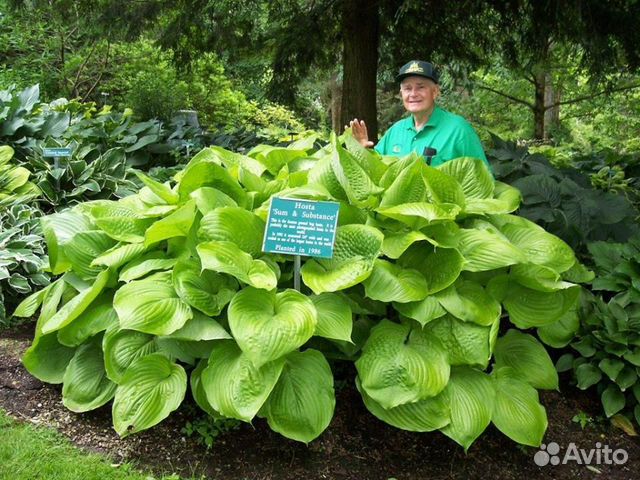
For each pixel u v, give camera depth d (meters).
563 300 2.71
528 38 6.85
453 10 6.74
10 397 2.82
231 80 14.27
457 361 2.47
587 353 2.86
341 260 2.59
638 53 6.34
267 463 2.47
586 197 3.67
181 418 2.68
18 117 5.51
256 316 2.28
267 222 2.45
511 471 2.59
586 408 2.95
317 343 2.66
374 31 7.25
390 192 2.75
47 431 2.58
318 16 7.27
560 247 2.88
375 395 2.34
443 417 2.38
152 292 2.46
